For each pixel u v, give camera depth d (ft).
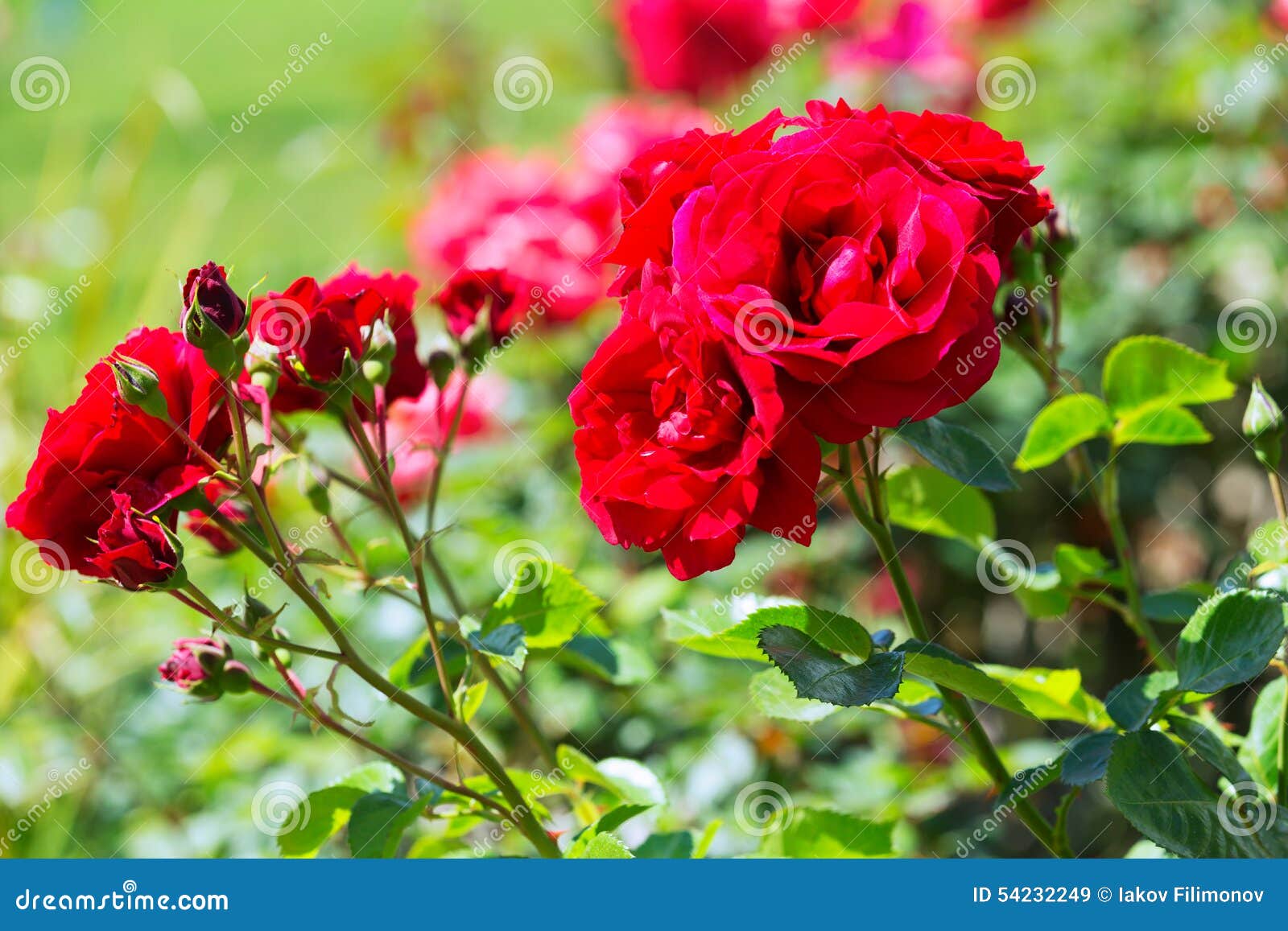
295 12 10.41
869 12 4.21
